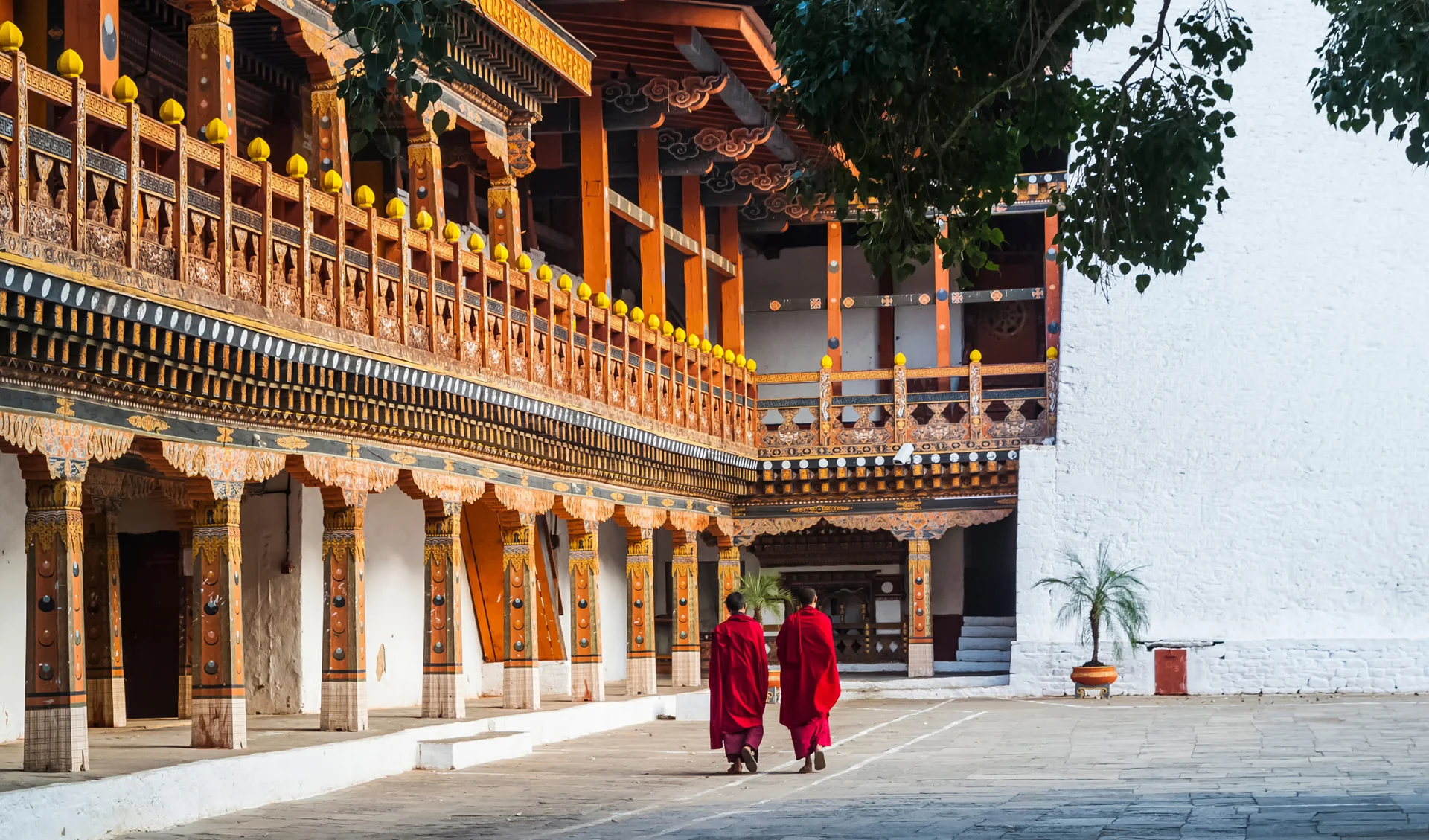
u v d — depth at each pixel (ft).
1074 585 81.71
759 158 86.74
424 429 51.65
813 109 30.76
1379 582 82.99
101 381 36.68
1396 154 86.53
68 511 35.81
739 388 88.58
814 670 47.09
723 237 90.74
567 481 65.51
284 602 60.03
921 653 89.25
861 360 101.96
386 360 47.60
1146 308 87.10
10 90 33.01
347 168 49.83
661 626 100.89
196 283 39.14
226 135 40.81
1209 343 86.38
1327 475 84.33
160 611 59.06
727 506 89.20
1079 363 87.30
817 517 90.48
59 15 43.88
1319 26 88.53
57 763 35.37
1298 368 85.46
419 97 26.84
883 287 101.96
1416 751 47.96
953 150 33.01
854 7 30.37
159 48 57.67
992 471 88.02
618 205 74.79
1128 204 34.91
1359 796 35.88
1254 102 88.43
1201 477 85.35
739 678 47.42
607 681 92.38
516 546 60.90
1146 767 44.98
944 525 89.56
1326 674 81.97
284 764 41.29
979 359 89.35
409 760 48.65
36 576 35.81
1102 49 89.86
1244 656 82.69
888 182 32.68
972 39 31.81
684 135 80.02
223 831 35.47
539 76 62.13
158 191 37.81
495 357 56.18
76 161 34.76
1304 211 86.79
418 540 70.90
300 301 43.70
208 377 40.24
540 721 58.13
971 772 45.52
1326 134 87.40
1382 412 84.38
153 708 58.85
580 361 64.49
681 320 100.68
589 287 68.08
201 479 41.55
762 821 35.17
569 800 41.04
